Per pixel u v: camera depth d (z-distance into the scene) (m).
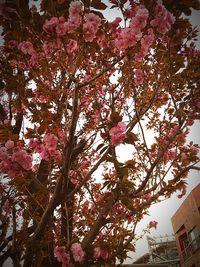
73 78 3.60
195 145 5.35
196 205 16.03
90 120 5.01
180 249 20.27
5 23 3.87
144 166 4.62
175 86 5.15
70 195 3.66
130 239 4.50
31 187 4.67
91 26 3.48
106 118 3.96
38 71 4.12
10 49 4.12
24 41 3.91
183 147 5.39
